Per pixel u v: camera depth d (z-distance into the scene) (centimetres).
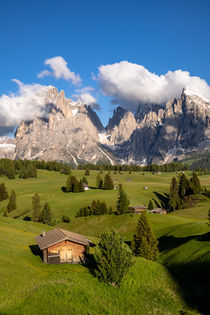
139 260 4184
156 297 3169
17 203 13512
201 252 4703
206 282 3716
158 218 9294
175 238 6900
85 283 2973
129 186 17888
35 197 10831
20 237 5412
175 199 13012
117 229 9038
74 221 10375
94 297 2697
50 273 3362
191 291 3475
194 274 4078
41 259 4147
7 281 2744
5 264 3303
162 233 7750
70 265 3850
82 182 17562
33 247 4816
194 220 9350
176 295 3309
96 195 14612
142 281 3472
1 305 2141
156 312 2823
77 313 2305
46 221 10200
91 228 9569
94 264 3953
